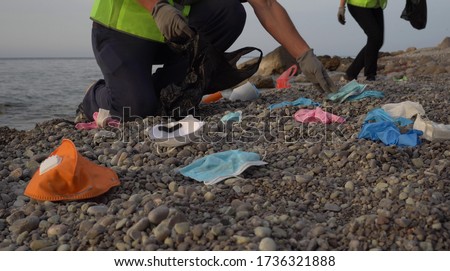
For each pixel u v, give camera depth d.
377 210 2.12
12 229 2.21
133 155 3.05
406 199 2.23
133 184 2.59
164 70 4.17
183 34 3.39
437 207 2.07
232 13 4.09
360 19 5.82
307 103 4.04
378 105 3.93
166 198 2.33
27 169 2.88
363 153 2.77
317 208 2.30
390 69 11.05
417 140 3.02
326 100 4.17
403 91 4.77
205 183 2.56
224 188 2.50
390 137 3.01
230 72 3.99
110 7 3.74
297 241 1.96
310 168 2.76
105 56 3.79
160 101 3.92
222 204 2.32
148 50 3.83
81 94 10.24
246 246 1.87
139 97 3.79
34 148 3.39
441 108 3.91
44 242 2.06
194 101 3.85
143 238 1.97
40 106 8.08
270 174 2.66
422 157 2.81
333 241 1.94
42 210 2.37
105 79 3.92
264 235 1.95
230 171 2.66
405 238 1.91
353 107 3.93
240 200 2.36
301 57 3.93
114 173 2.62
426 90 4.84
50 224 2.22
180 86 3.84
